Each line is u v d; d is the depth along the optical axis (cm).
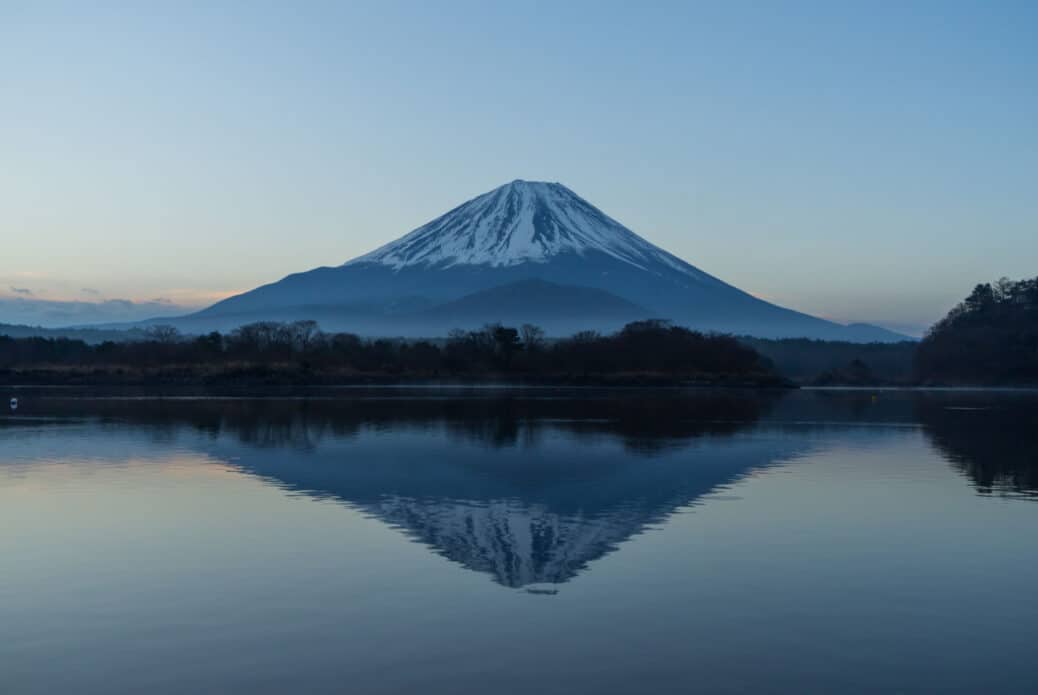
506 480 3125
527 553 2023
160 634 1485
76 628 1513
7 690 1273
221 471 3306
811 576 1836
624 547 2089
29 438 4484
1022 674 1336
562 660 1382
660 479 3158
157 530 2250
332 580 1795
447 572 1859
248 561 1941
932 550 2058
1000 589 1745
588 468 3434
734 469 3428
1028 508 2589
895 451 4075
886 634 1496
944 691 1279
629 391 11088
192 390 10356
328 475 3216
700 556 2000
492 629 1514
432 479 3139
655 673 1334
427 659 1384
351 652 1411
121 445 4178
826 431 5153
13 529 2253
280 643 1448
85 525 2306
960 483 3067
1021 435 4906
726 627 1527
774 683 1302
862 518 2436
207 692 1270
